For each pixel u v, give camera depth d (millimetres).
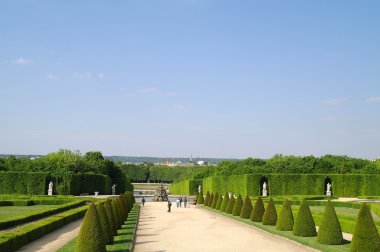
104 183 110500
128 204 56156
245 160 130375
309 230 30016
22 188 88312
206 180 125688
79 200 62688
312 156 113688
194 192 134500
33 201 61844
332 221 26594
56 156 112688
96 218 20703
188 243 29328
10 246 23391
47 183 90500
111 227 28516
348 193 91938
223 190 109000
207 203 75188
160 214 58094
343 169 108188
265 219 38844
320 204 62156
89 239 20344
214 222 45438
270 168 109562
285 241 29750
